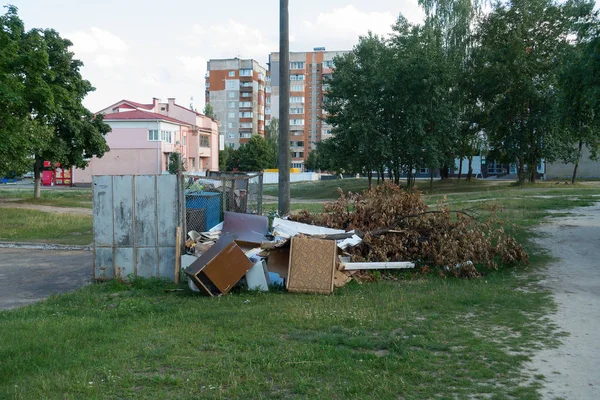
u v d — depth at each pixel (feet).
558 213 59.31
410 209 38.86
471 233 36.04
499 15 132.77
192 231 36.91
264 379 16.92
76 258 49.21
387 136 139.23
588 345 19.99
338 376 17.17
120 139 211.61
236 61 391.04
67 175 221.46
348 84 139.44
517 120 135.54
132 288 34.06
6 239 61.93
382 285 32.55
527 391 15.74
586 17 47.34
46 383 16.94
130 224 36.17
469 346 20.04
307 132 367.04
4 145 72.69
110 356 19.75
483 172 238.27
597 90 43.98
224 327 23.45
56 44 109.09
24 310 28.60
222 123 395.96
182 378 17.34
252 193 51.01
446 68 132.05
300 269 31.17
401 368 17.71
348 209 41.24
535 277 32.68
